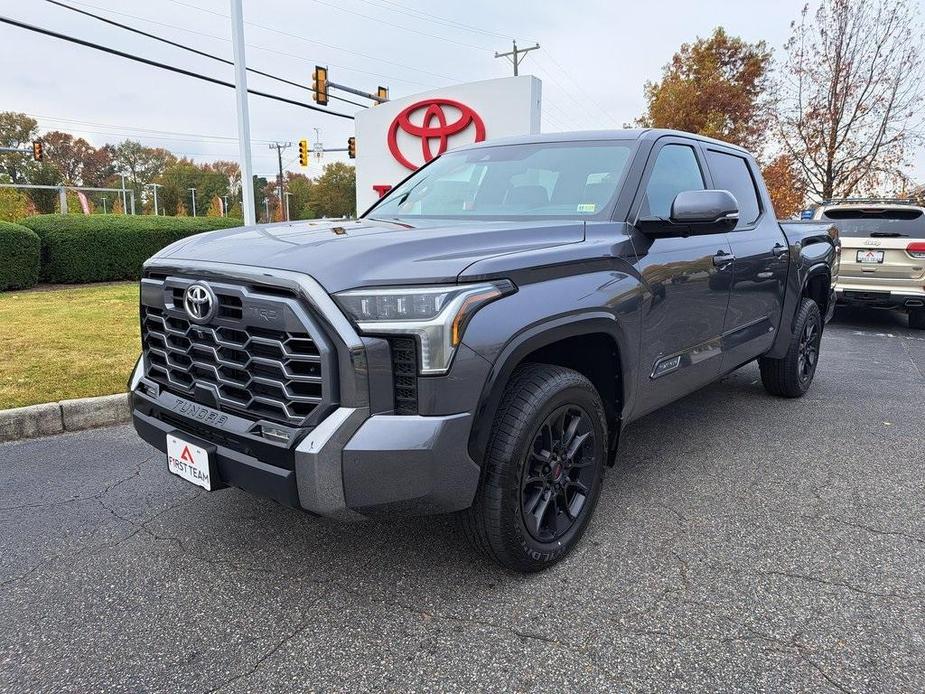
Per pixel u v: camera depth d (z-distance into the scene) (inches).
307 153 1229.1
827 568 106.5
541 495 102.6
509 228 103.5
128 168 4793.3
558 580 102.9
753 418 189.2
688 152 147.5
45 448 163.5
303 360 83.0
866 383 235.0
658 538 116.5
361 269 83.8
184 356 101.2
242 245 98.7
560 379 100.3
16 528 120.9
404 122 674.8
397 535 117.5
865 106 731.4
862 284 365.7
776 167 863.7
